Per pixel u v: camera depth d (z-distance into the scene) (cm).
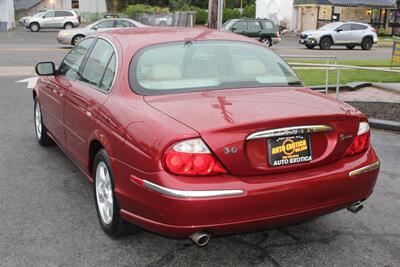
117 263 367
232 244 400
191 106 355
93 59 486
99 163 409
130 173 345
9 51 2214
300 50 2766
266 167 332
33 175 557
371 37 2967
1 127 792
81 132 455
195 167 313
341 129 358
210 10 1708
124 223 382
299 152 342
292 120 333
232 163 320
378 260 377
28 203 476
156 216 325
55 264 363
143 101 376
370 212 468
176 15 2866
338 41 2908
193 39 453
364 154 375
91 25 2503
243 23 2744
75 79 514
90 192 507
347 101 1016
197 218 312
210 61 429
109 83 423
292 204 334
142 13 5203
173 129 322
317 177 342
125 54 422
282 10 4747
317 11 4516
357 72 1523
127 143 349
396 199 501
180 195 309
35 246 390
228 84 409
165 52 427
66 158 623
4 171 570
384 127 798
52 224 430
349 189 357
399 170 593
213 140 315
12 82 1296
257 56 456
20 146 678
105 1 6169
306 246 398
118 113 377
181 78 405
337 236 417
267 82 424
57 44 2747
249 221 323
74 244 394
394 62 1658
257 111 345
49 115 595
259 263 371
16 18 5759
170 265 366
